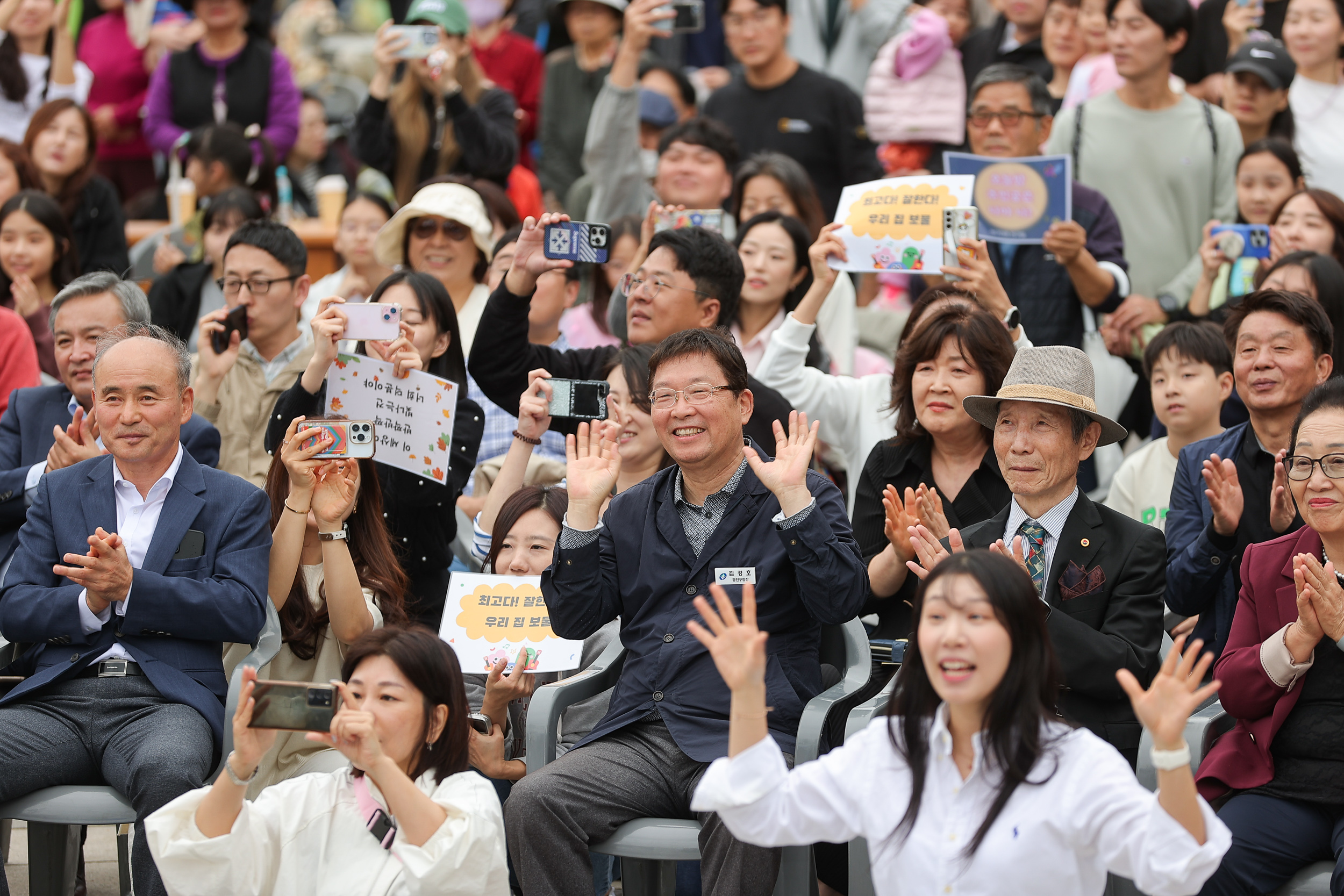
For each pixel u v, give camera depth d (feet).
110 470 37.01
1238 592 36.06
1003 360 37.76
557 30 79.97
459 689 30.04
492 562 39.19
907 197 44.98
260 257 47.73
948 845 24.85
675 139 58.18
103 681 35.12
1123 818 23.94
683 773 32.99
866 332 58.59
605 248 43.83
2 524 41.55
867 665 34.17
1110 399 51.67
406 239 53.88
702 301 43.65
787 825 25.84
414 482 42.93
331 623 37.14
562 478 48.62
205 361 47.16
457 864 28.02
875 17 75.31
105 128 78.64
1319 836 31.27
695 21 66.23
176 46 75.77
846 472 47.67
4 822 37.01
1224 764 32.37
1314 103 60.34
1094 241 52.29
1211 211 56.44
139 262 66.13
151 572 34.76
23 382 49.57
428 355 44.32
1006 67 53.21
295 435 36.63
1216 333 43.75
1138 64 55.93
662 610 34.55
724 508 35.01
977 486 38.04
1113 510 35.01
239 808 27.99
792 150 65.77
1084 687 32.32
